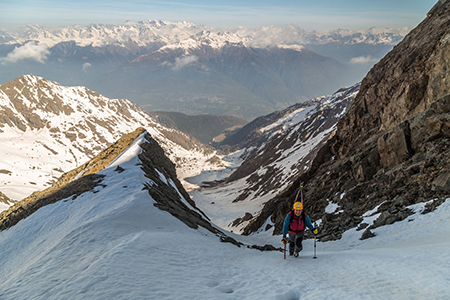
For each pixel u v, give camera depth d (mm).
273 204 67625
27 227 31844
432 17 45875
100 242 16828
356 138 52812
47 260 15141
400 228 19906
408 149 29500
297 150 174500
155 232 18859
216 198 182875
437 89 33438
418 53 43531
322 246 25156
